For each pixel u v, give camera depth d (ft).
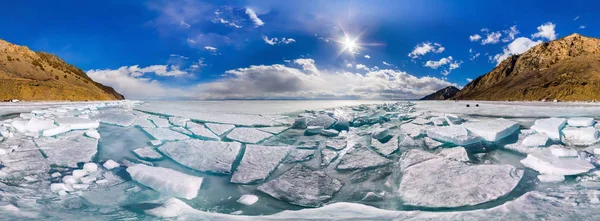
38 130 29.55
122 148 27.55
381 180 20.56
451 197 16.49
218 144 27.94
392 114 49.03
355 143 30.19
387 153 26.30
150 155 24.84
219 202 17.17
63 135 29.73
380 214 14.15
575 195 14.84
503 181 17.72
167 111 53.62
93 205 15.08
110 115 44.19
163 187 17.53
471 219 12.50
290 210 16.05
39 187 17.30
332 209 15.28
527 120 40.98
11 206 13.67
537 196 14.82
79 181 18.54
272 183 19.63
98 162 23.22
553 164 19.33
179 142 28.55
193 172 22.04
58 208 14.34
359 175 21.68
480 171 19.15
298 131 36.63
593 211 12.64
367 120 43.80
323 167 23.54
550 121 30.19
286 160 24.82
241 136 32.17
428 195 16.98
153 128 34.58
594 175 18.29
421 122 39.40
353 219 13.28
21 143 26.03
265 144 30.22
